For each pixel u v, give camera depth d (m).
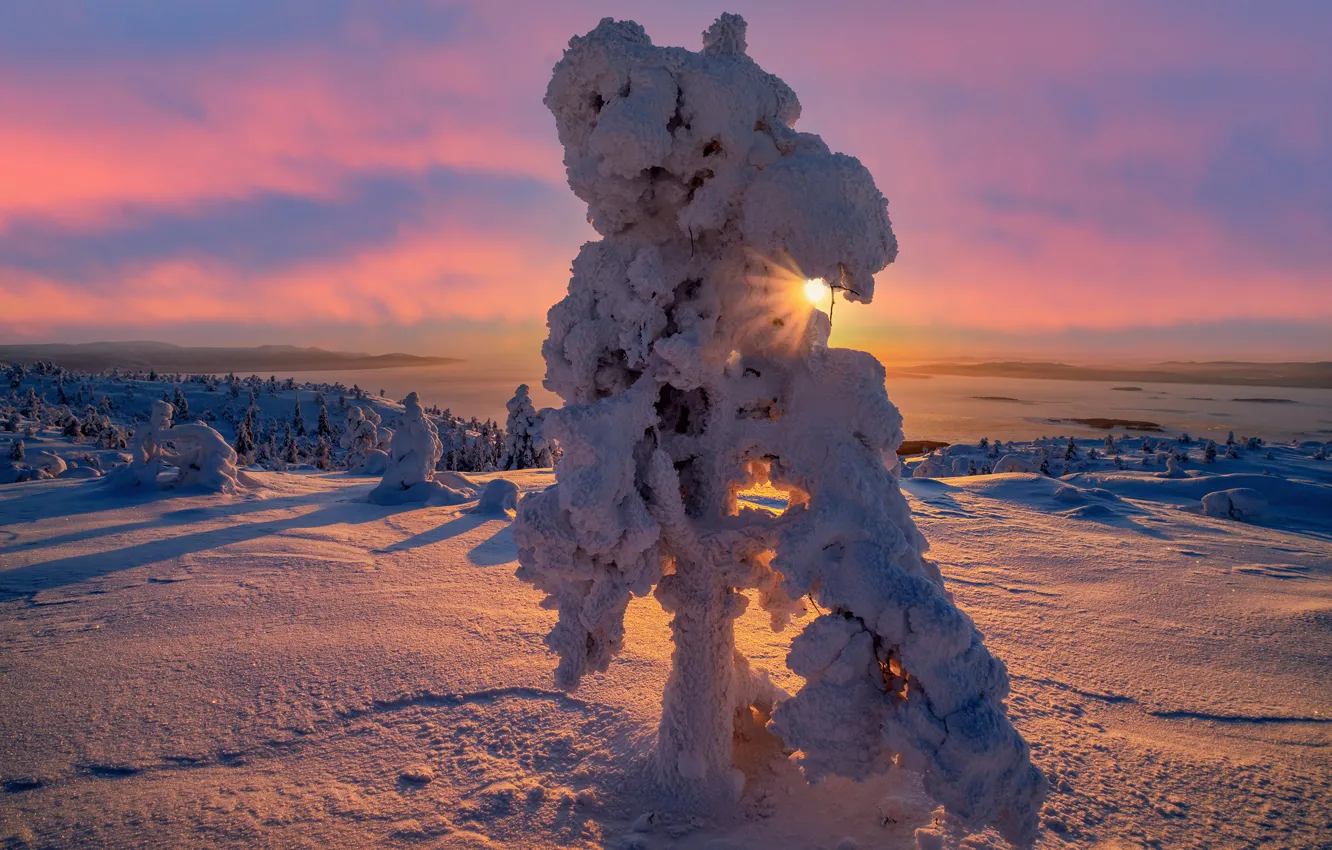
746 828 3.44
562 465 3.13
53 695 5.02
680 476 3.80
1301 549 11.07
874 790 3.75
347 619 6.73
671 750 3.68
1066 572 9.16
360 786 3.84
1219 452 40.06
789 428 3.49
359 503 14.27
